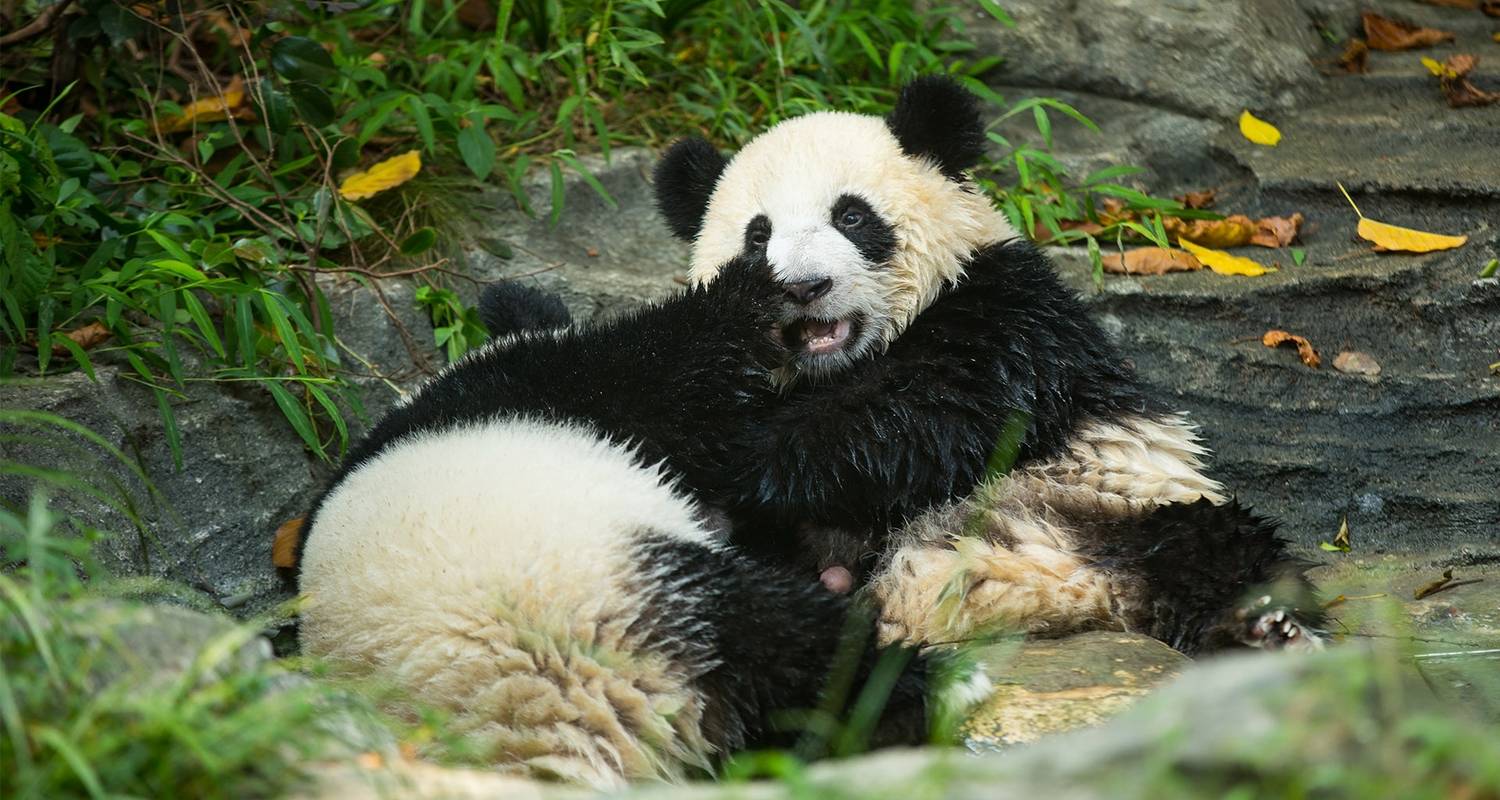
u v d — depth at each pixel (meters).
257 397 10.56
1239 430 11.29
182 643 5.14
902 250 9.33
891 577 8.59
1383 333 11.80
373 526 7.24
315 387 10.17
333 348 11.00
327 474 10.73
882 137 9.74
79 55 12.38
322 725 5.05
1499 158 13.00
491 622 6.57
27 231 10.39
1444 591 9.59
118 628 5.04
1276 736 3.72
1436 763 3.60
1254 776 3.66
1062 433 9.05
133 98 12.98
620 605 6.61
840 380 9.46
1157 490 8.88
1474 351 11.57
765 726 6.60
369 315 11.62
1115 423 9.17
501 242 12.51
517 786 4.87
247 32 12.90
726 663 6.61
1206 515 8.36
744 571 6.90
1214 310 12.00
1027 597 8.21
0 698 4.41
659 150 13.72
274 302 10.03
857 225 9.34
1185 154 14.17
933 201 9.47
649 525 7.07
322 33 13.47
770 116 13.87
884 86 14.62
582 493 7.20
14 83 12.50
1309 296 12.02
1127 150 14.16
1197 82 14.41
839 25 14.37
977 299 9.29
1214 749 3.73
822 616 6.77
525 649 6.52
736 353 8.88
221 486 10.03
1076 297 9.77
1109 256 12.62
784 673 6.61
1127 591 8.16
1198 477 9.21
